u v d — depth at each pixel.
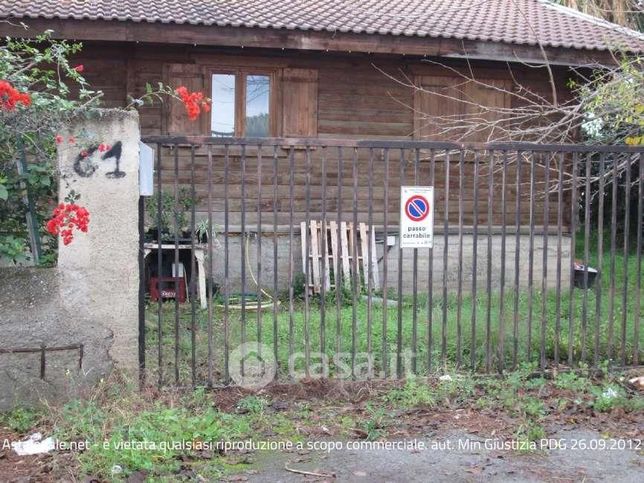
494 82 11.92
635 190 13.46
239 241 11.16
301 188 11.41
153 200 10.43
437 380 5.99
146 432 4.73
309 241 11.07
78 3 10.49
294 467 4.54
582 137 11.55
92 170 5.40
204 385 5.75
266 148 11.29
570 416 5.48
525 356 6.68
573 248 6.30
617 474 4.52
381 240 11.48
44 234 5.70
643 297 10.39
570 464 4.66
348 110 11.58
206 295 10.43
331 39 10.53
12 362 5.30
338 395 5.73
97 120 5.40
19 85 5.57
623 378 6.18
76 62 10.74
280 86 11.33
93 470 4.33
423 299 10.35
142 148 5.57
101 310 5.43
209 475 4.38
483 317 8.39
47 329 5.35
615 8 11.05
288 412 5.43
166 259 10.58
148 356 6.69
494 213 12.02
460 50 10.86
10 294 5.32
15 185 5.44
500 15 13.09
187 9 10.73
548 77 12.05
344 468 4.53
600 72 9.82
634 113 7.74
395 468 4.54
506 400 5.64
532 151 6.11
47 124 5.31
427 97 11.77
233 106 11.34
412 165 11.75
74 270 5.39
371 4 12.80
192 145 5.62
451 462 4.65
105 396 5.34
